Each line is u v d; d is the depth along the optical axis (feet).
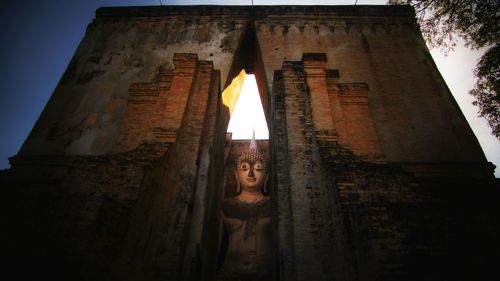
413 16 39.37
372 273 14.87
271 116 31.19
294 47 36.68
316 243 20.71
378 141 28.09
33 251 15.97
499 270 14.42
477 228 15.96
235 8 40.27
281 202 23.44
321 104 27.35
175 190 24.43
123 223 18.58
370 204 16.96
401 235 15.58
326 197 21.68
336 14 39.83
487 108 30.32
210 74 31.22
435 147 28.63
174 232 22.53
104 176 21.40
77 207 17.65
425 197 18.54
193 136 27.09
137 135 28.30
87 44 38.32
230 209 39.37
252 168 43.50
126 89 33.45
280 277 21.21
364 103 29.91
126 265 18.45
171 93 29.07
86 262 15.78
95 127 30.63
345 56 35.81
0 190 19.62
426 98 32.14
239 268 34.42
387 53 36.06
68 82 34.55
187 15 40.09
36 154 28.81
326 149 23.68
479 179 26.23
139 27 39.63
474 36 30.42
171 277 20.58
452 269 14.46
